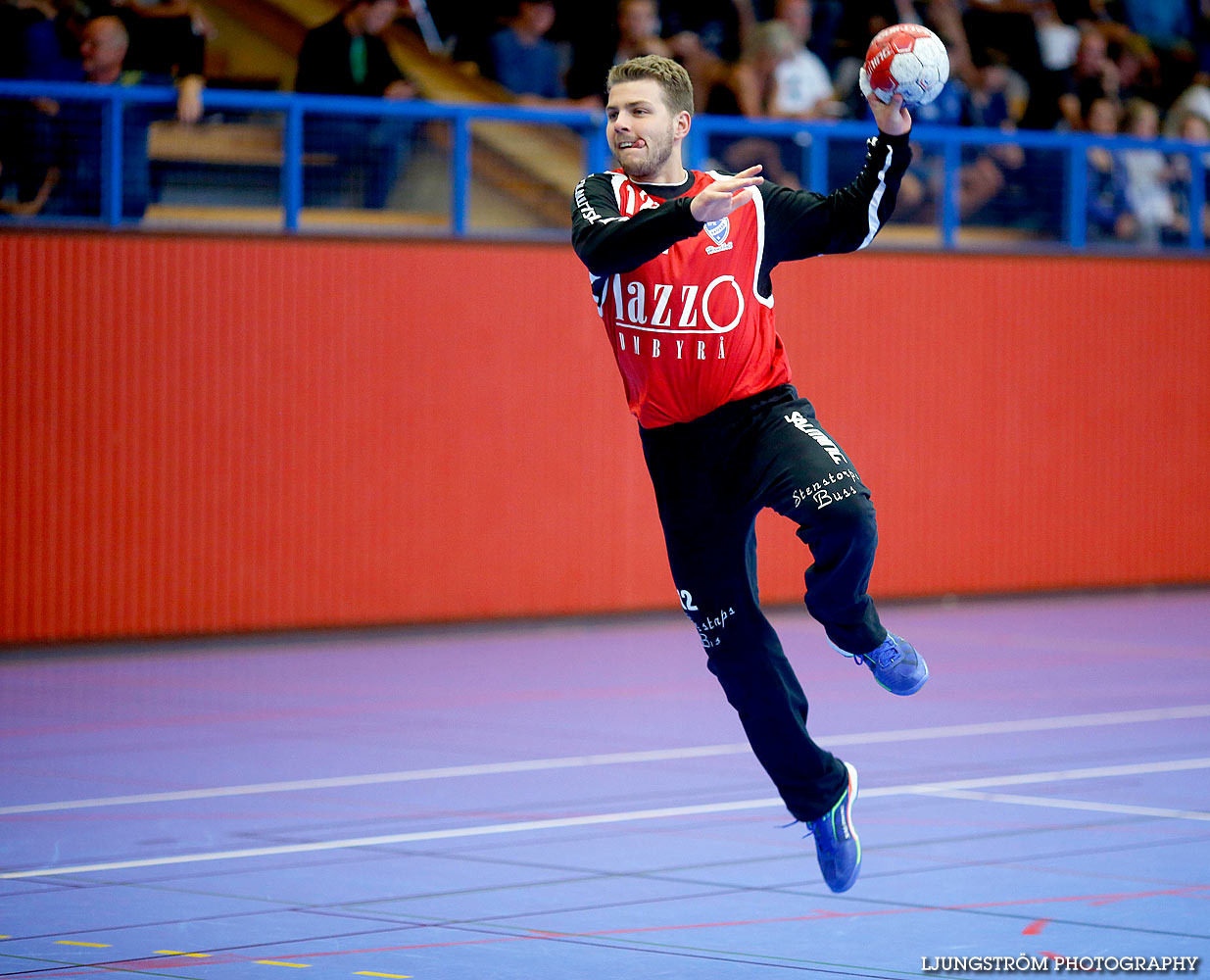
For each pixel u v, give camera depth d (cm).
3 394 1627
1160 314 2197
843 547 619
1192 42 2403
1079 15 2328
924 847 881
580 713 1341
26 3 1705
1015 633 1838
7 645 1639
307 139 1755
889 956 680
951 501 2086
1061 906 759
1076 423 2155
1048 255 2120
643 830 930
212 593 1725
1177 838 899
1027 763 1121
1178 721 1297
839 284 2003
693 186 646
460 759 1148
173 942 706
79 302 1655
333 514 1777
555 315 1873
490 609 1859
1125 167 2178
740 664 658
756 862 854
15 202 1641
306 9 1886
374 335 1786
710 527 646
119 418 1677
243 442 1733
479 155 1848
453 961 675
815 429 639
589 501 1905
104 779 1078
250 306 1727
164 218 1695
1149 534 2214
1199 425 2234
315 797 1021
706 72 2009
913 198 2052
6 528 1634
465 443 1838
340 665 1612
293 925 734
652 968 665
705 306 633
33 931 723
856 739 1219
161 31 1719
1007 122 2195
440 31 1972
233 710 1359
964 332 2077
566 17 1994
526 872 834
